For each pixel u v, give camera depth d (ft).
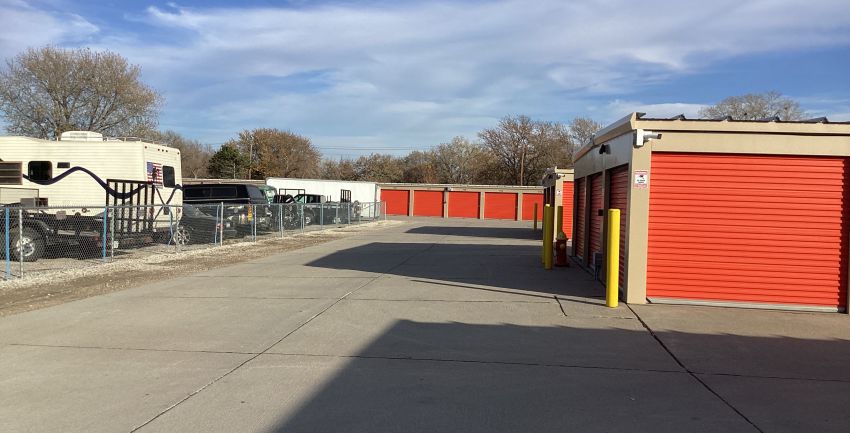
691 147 30.01
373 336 23.47
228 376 18.38
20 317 26.81
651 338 23.34
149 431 14.15
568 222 84.74
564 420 14.90
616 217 29.30
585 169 46.03
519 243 71.05
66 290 34.01
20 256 38.11
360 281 37.47
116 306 29.40
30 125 132.57
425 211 189.26
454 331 24.30
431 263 47.47
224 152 252.83
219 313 27.76
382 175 284.20
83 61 135.03
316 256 53.62
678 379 18.28
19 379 18.11
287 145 262.67
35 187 52.19
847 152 29.07
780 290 29.94
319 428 14.35
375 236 84.23
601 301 30.76
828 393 17.10
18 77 129.90
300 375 18.49
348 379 18.11
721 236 30.30
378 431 14.19
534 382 17.90
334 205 110.73
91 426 14.44
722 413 15.44
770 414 15.40
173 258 50.98
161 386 17.44
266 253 56.49
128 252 54.24
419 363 19.85
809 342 22.98
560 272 41.75
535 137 239.50
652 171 30.63
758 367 19.58
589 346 22.08
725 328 25.13
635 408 15.76
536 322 25.99
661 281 30.71
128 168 53.26
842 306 29.45
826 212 29.58
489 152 249.34
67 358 20.38
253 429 14.29
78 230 46.29
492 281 37.42
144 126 143.95
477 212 185.06
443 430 14.25
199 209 65.10
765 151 29.55
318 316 27.07
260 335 23.62
